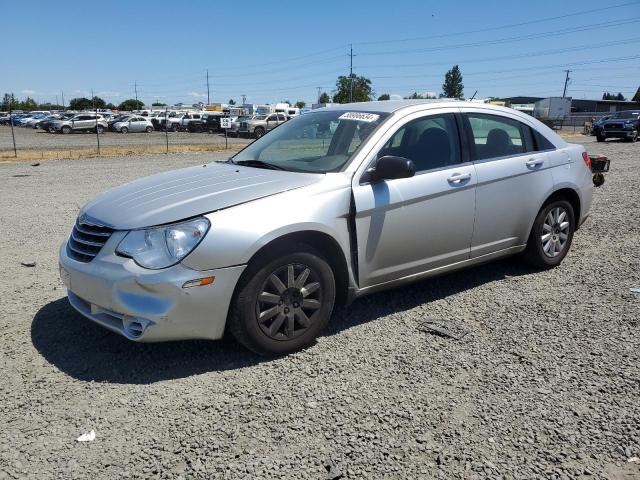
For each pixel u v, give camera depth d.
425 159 4.41
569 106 53.00
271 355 3.68
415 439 2.80
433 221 4.35
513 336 4.00
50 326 4.18
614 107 86.50
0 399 3.16
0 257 6.16
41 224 7.98
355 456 2.66
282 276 3.65
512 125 5.18
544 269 5.55
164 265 3.30
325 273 3.79
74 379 3.40
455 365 3.58
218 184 3.88
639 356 3.67
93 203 4.03
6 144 31.16
